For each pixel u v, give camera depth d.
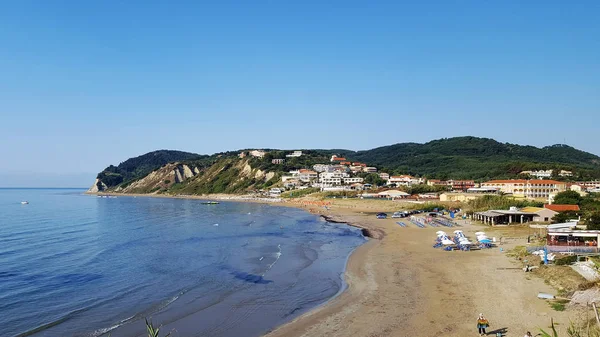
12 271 43.91
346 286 36.59
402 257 48.50
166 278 40.44
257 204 176.12
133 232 78.06
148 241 65.75
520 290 31.75
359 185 181.88
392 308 29.59
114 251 56.19
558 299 28.48
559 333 22.36
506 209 87.12
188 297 34.00
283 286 37.16
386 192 148.00
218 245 61.34
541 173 174.38
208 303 32.38
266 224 92.88
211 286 37.38
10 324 27.89
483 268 40.34
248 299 33.28
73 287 37.38
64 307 31.61
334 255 52.12
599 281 28.28
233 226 88.62
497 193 130.25
